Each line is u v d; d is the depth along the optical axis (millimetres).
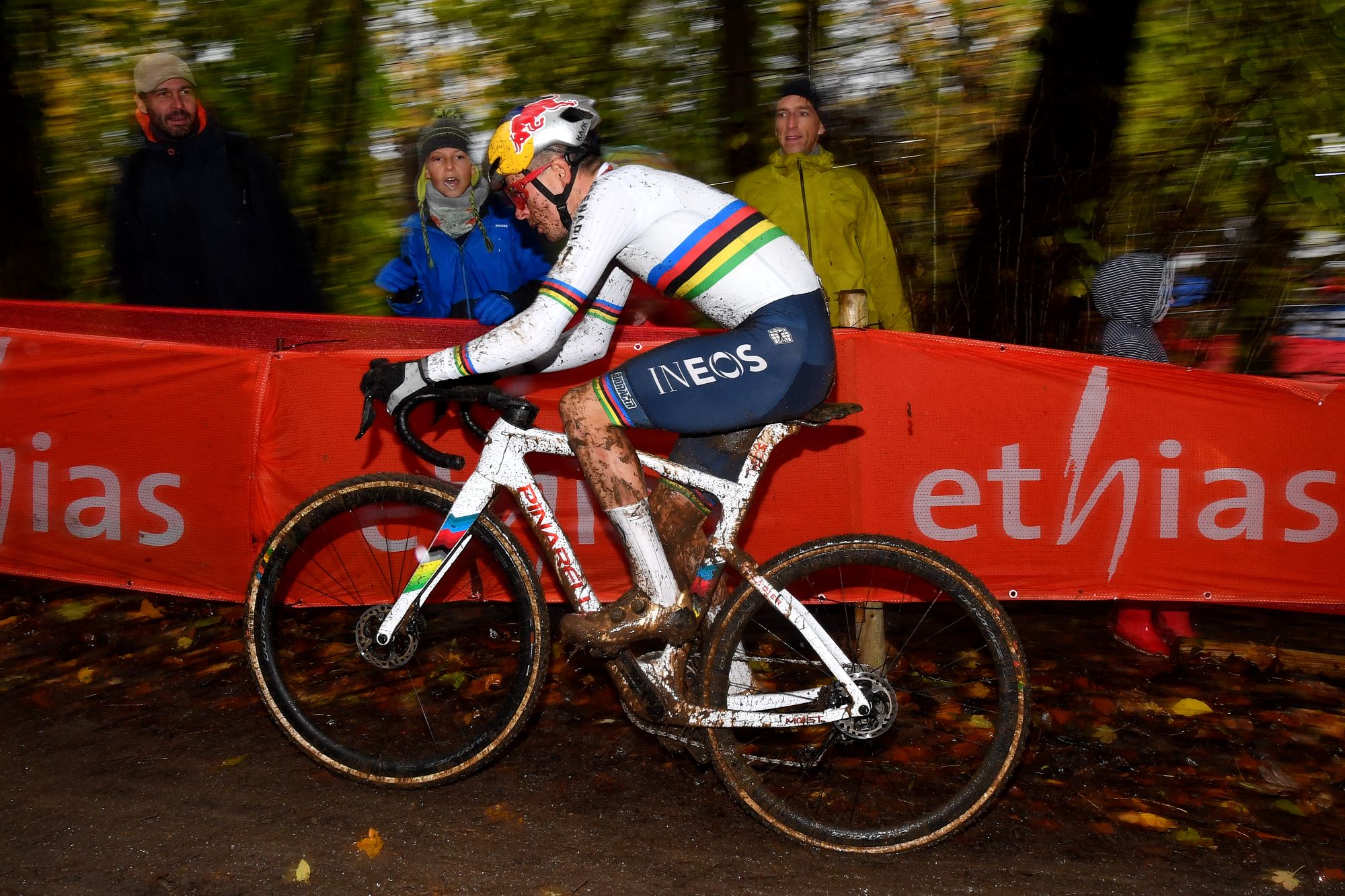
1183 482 2789
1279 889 2164
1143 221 4668
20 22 4383
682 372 2127
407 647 2420
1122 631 3285
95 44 4473
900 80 4785
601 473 2189
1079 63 4438
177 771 2574
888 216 4875
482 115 4727
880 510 2840
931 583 2297
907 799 2508
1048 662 3205
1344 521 2773
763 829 2385
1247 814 2428
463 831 2354
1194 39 4371
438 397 2264
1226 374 2740
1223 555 2816
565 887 2164
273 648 2480
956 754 2707
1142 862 2260
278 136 4703
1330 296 4555
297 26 4609
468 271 3330
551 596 3020
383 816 2400
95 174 4484
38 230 4488
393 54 4723
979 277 4777
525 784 2549
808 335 2129
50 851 2254
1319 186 4484
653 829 2377
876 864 2273
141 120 3420
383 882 2172
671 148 4957
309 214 4699
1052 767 2643
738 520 2279
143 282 3551
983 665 3193
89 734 2752
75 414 2930
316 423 2867
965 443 2797
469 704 2936
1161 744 2742
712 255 2107
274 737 2742
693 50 4824
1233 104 4469
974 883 2201
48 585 3695
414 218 3383
